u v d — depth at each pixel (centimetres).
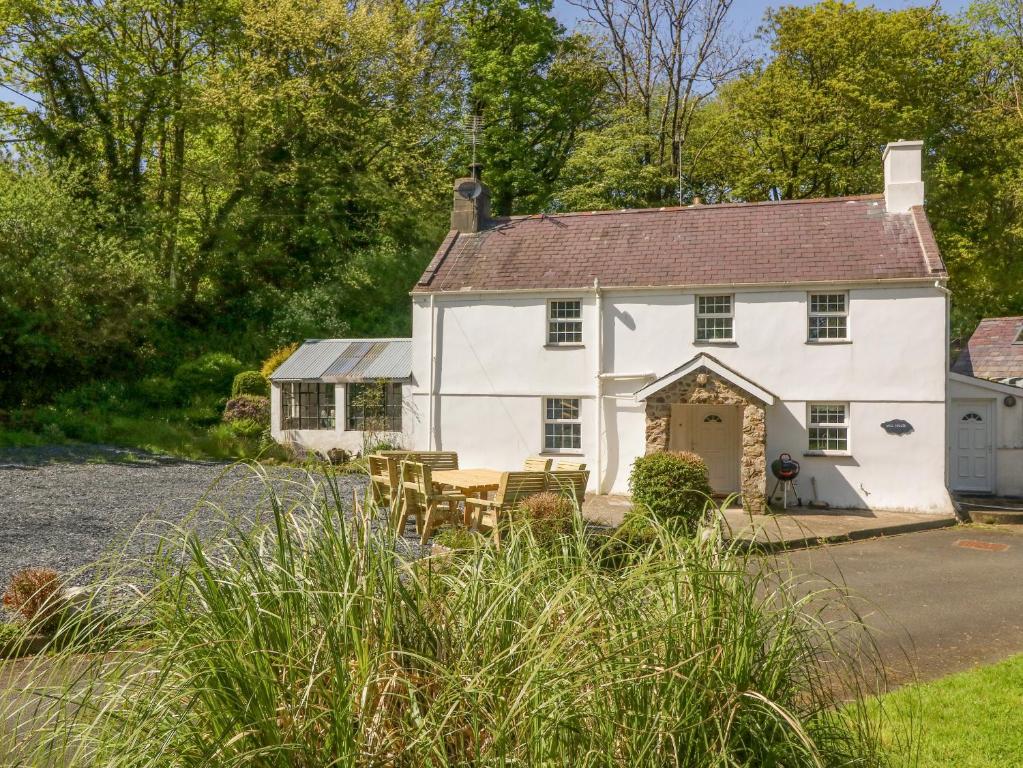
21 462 2019
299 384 2509
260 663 328
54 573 816
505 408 2166
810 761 357
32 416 2453
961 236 3094
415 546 1159
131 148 3312
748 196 3519
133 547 1207
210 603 351
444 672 325
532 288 2133
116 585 399
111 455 2212
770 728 360
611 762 322
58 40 2900
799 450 1959
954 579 1235
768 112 3325
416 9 3534
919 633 940
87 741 341
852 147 3266
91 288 2667
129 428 2503
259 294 3297
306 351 2638
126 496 1642
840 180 3216
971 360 2548
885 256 1948
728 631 366
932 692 705
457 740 338
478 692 323
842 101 3127
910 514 1856
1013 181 3062
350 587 359
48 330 2606
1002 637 927
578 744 330
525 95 3525
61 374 2742
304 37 3114
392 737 331
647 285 2052
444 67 3528
